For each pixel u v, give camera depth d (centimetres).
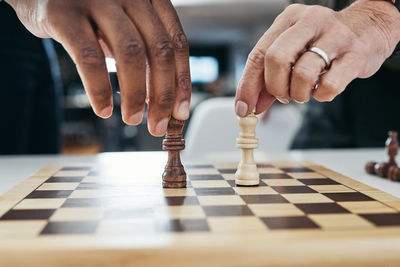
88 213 39
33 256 32
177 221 37
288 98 48
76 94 356
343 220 37
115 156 75
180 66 46
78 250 32
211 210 40
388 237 33
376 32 46
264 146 120
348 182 52
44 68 92
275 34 47
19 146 89
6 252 32
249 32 531
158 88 44
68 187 49
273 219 38
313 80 44
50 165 64
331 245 33
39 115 95
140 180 53
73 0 42
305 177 55
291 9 47
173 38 46
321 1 71
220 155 80
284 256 32
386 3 47
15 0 47
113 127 298
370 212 40
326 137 99
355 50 45
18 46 85
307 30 44
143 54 43
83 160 71
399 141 94
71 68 309
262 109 52
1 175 60
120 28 42
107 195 45
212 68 663
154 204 42
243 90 48
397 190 50
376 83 94
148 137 183
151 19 44
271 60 44
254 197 45
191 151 113
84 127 356
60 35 42
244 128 51
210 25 493
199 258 32
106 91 43
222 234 34
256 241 33
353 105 96
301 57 44
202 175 57
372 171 59
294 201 43
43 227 36
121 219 38
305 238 33
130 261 32
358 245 33
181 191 47
